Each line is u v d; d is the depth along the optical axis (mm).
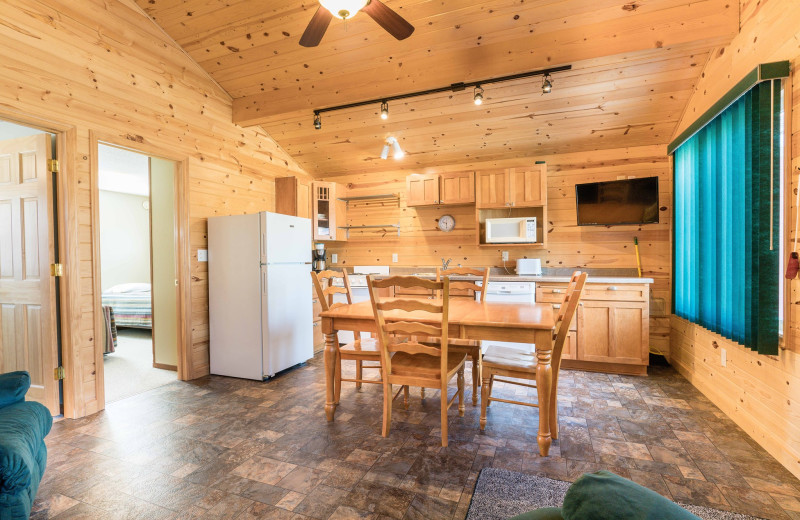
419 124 4066
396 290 4367
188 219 3457
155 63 3207
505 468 1929
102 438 2301
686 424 2422
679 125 3576
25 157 2664
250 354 3430
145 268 7012
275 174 4609
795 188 1904
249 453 2102
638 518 644
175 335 3693
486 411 2506
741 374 2373
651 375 3434
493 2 2758
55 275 2604
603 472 809
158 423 2506
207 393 3072
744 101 2201
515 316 2275
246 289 3447
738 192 2275
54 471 1940
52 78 2520
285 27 3145
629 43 2738
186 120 3479
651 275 3975
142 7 3076
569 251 4230
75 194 2641
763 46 2168
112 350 4207
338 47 3264
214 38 3322
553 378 2223
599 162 4125
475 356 2732
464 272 3291
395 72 3375
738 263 2273
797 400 1848
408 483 1812
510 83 3369
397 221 4992
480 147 4324
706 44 2680
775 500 1664
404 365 2309
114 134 2883
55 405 2611
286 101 3785
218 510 1633
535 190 4035
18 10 2350
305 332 3855
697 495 1704
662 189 3928
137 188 6441
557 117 3734
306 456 2062
